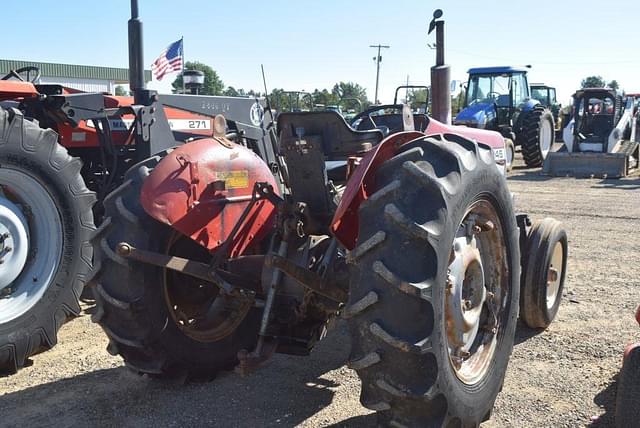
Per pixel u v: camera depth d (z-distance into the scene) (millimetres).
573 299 5211
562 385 3580
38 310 4008
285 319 3311
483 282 3006
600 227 8414
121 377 3719
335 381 3631
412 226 2369
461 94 19375
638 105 19172
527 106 17453
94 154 5926
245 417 3211
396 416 2533
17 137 3992
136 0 5324
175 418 3205
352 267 2500
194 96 5625
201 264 3242
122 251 3066
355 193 2572
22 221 4012
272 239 3266
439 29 4965
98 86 38594
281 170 4207
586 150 15164
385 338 2375
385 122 4809
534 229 4398
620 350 4094
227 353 3629
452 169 2586
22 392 3543
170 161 3229
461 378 2744
